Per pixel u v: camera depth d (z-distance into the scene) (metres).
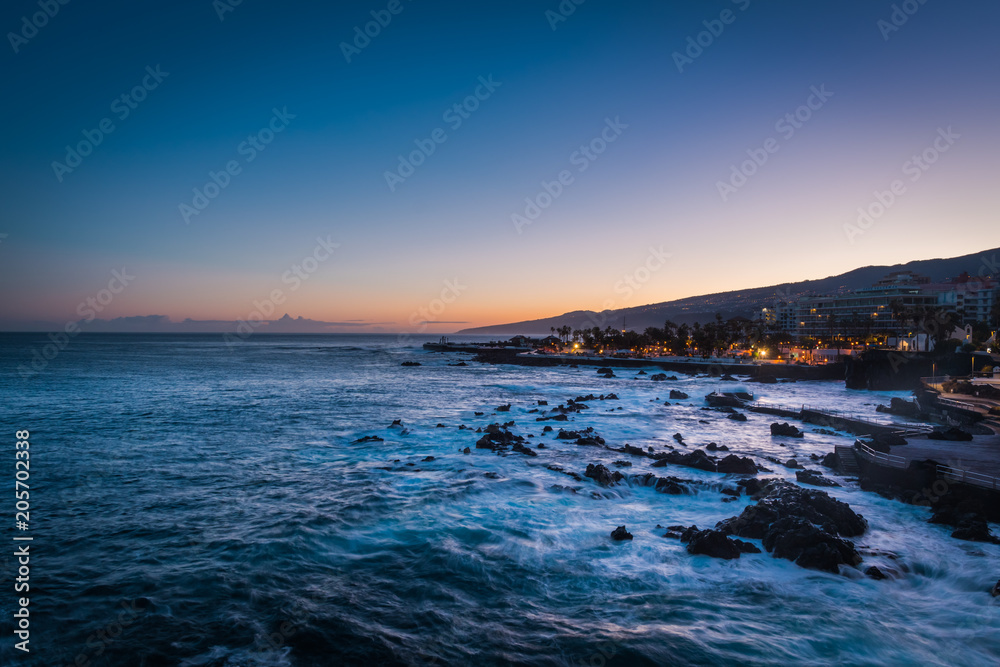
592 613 15.67
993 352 97.56
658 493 28.22
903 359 86.62
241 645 14.19
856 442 34.06
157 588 17.30
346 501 26.31
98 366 129.50
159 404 64.31
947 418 46.47
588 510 25.09
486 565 18.92
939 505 24.44
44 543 21.02
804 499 22.67
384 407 64.81
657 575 17.97
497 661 13.46
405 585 17.53
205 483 29.86
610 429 49.47
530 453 37.56
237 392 79.31
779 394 84.00
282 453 37.97
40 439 42.38
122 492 28.11
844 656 13.37
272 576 18.19
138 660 13.52
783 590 16.80
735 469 32.25
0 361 143.38
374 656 13.72
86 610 15.92
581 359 162.75
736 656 13.38
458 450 39.12
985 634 14.18
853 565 18.28
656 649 13.73
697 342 168.25
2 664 13.17
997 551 19.53
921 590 16.89
